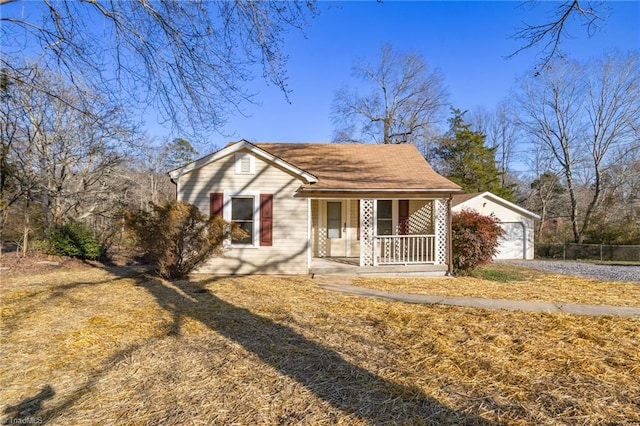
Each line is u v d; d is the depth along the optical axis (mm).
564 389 3463
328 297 7660
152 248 9492
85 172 15727
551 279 11156
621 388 3492
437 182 11242
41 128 13617
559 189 32344
